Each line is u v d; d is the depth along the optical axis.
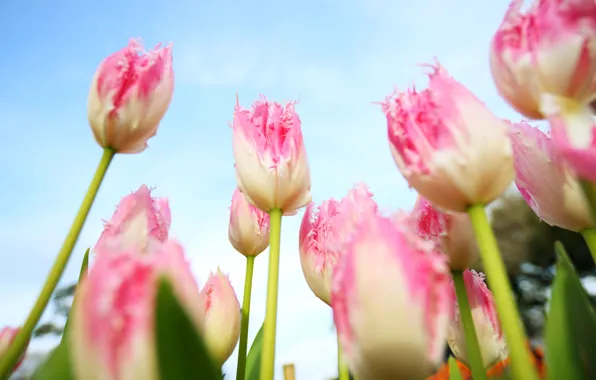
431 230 0.25
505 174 0.20
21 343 0.25
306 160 0.30
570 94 0.19
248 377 0.34
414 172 0.21
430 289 0.17
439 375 0.39
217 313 0.29
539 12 0.20
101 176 0.31
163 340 0.12
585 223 0.23
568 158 0.18
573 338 0.20
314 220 0.30
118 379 0.14
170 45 0.34
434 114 0.21
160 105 0.33
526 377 0.17
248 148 0.29
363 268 0.17
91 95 0.31
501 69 0.21
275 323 0.25
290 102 0.30
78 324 0.15
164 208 0.28
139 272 0.15
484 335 0.27
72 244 0.28
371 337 0.16
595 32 0.19
